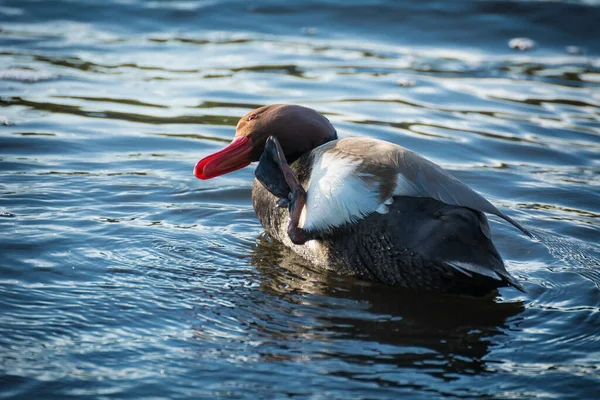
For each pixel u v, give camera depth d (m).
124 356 5.31
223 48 15.12
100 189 8.76
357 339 5.73
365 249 6.59
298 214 6.66
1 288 6.25
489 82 13.87
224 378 5.07
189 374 5.11
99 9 16.94
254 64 14.24
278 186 6.98
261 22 16.66
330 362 5.35
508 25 16.67
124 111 11.61
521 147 10.84
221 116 11.58
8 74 12.88
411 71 14.26
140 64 13.98
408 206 6.37
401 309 6.32
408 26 16.66
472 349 5.64
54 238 7.34
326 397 4.89
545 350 5.64
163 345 5.50
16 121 10.86
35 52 14.26
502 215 6.33
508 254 7.59
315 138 7.48
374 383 5.08
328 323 6.00
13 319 5.75
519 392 5.04
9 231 7.41
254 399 4.84
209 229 7.93
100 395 4.83
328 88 13.02
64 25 16.00
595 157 10.62
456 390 5.04
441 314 6.25
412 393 4.98
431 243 6.19
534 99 13.04
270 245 7.64
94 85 12.72
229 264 7.11
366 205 6.44
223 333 5.73
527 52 15.72
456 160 10.28
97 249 7.18
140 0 17.56
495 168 10.06
